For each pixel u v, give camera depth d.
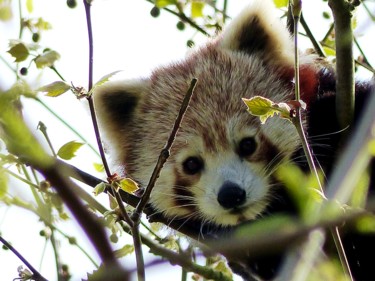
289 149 9.36
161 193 10.00
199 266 7.67
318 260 4.95
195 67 10.42
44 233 8.86
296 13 6.54
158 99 10.40
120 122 10.70
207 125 9.52
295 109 6.04
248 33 10.55
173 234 10.77
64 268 8.84
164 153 6.13
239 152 9.41
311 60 10.10
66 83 6.39
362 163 5.10
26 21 9.58
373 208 4.64
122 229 8.09
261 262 8.80
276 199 9.24
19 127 3.29
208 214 9.55
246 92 9.76
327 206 4.80
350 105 8.32
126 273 3.34
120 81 10.69
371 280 9.18
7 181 4.19
